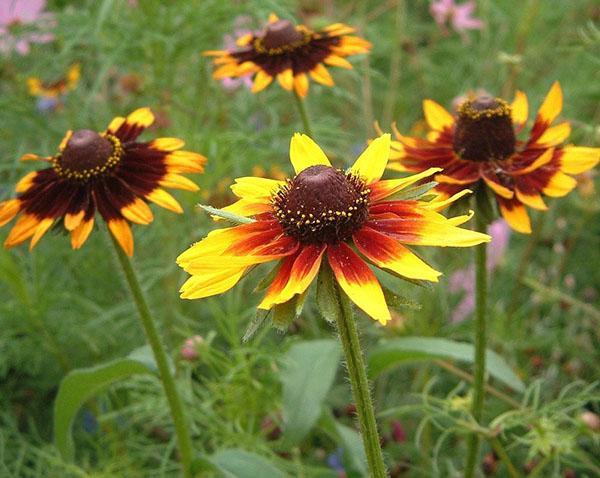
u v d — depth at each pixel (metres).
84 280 0.61
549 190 0.40
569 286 0.64
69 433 0.48
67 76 0.63
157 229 0.59
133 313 0.58
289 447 0.49
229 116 0.64
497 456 0.52
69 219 0.40
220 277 0.30
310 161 0.35
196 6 0.59
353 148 0.69
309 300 0.55
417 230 0.31
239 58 0.51
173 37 0.59
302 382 0.48
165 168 0.42
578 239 0.66
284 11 0.52
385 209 0.32
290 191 0.32
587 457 0.52
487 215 0.40
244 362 0.49
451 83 0.78
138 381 0.53
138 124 0.44
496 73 0.77
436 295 0.58
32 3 0.63
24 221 0.41
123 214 0.40
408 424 0.58
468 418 0.48
